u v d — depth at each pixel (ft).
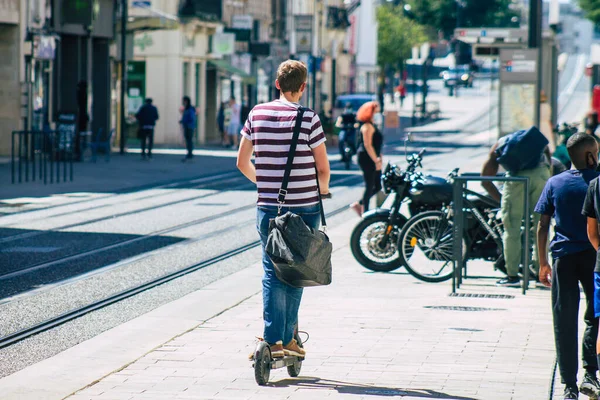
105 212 79.71
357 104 213.66
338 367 31.40
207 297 43.68
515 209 46.60
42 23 141.28
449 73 436.76
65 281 49.06
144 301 44.50
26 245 61.05
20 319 40.34
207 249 60.70
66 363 31.96
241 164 29.32
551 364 31.81
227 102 205.57
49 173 114.73
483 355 32.91
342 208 86.48
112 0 161.58
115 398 27.84
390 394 28.12
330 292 44.86
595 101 152.25
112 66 168.04
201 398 27.76
